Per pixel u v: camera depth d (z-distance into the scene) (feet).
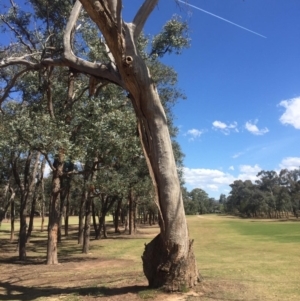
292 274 37.32
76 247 84.43
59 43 49.88
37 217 273.75
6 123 48.29
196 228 157.89
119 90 56.65
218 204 553.23
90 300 25.14
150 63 64.54
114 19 24.76
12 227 105.81
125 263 51.55
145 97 26.53
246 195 365.81
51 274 42.09
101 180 64.03
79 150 48.34
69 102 53.93
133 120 51.88
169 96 76.33
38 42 52.42
